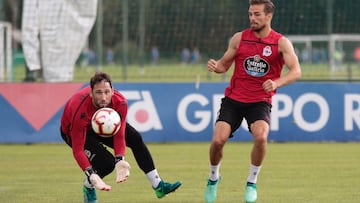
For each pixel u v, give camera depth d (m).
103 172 27.56
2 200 30.91
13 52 67.38
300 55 113.69
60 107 53.72
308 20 60.91
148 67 81.75
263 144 27.58
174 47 62.47
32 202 30.44
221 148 27.98
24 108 53.84
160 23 62.34
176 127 54.03
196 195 32.12
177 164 43.16
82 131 26.44
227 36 61.75
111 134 26.27
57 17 57.38
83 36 57.97
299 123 54.38
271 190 33.34
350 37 113.12
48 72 57.44
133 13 63.66
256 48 28.38
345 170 40.34
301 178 37.31
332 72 82.38
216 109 54.06
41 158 46.53
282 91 54.16
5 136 53.84
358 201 30.25
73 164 43.69
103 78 25.86
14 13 65.62
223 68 29.20
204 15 61.69
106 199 31.23
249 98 28.50
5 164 43.72
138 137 28.30
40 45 57.34
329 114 54.50
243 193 32.59
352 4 61.16
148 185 35.31
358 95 54.53
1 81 59.34
